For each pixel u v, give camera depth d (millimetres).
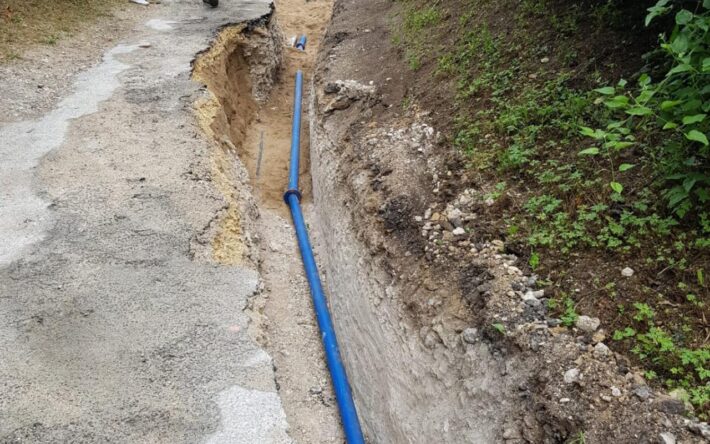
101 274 4289
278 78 11828
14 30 8586
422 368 3848
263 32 10922
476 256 4008
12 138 6082
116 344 3697
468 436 3252
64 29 9234
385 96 6980
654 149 3904
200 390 3441
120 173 5586
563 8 5973
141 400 3318
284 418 3328
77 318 3871
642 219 3578
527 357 3195
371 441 4445
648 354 2977
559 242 3783
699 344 2936
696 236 3393
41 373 3422
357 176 5707
